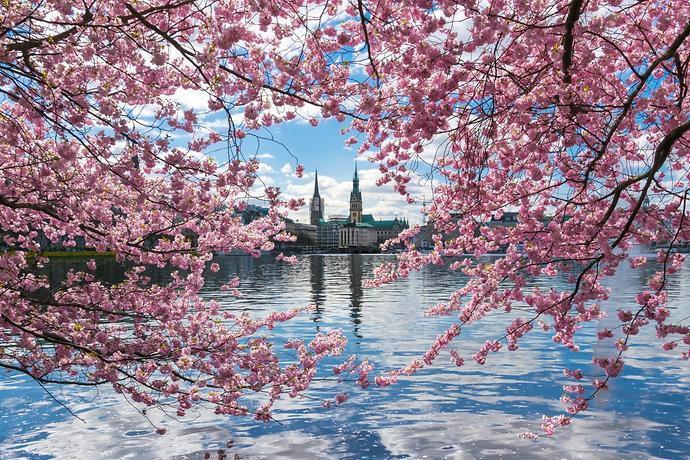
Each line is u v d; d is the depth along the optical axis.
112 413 10.08
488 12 4.98
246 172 6.41
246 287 40.19
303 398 10.99
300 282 45.81
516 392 11.37
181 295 8.79
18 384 11.86
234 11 5.39
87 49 5.29
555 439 8.70
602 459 7.87
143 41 5.20
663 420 9.48
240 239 8.37
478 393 11.30
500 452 8.19
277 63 5.28
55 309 7.78
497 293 7.85
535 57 6.42
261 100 5.62
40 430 9.24
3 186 6.83
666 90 5.62
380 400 10.88
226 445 8.62
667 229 6.43
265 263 93.12
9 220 8.04
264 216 8.52
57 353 7.35
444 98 5.98
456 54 5.26
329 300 30.88
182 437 8.94
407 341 17.45
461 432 9.07
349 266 82.25
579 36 5.16
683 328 6.60
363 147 7.93
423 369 13.40
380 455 8.16
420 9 5.43
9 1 4.69
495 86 5.93
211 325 8.39
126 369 8.02
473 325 20.12
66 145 5.75
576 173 6.52
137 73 6.07
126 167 6.25
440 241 8.33
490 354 15.07
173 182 6.43
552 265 7.52
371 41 5.66
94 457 8.13
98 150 6.10
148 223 8.21
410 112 5.86
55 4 4.68
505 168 7.04
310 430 9.24
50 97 5.32
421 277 50.59
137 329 8.09
